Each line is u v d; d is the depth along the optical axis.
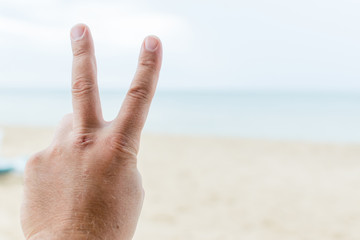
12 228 3.63
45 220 0.65
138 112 0.67
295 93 46.03
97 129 0.69
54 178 0.68
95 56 0.69
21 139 10.02
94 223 0.63
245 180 6.40
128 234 0.67
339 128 17.16
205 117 22.05
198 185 6.03
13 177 5.36
